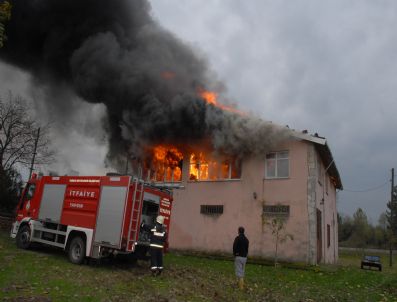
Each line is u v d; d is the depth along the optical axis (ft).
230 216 53.42
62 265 30.86
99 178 33.55
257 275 36.32
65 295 20.66
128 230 30.48
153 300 21.54
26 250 38.65
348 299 27.04
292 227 48.19
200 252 54.03
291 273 39.34
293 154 50.44
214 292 25.79
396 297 29.01
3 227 58.75
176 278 30.07
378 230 192.85
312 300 25.91
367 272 45.01
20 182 71.15
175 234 57.26
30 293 20.33
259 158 53.11
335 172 64.28
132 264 35.99
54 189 37.96
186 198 57.82
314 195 47.93
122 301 20.68
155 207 36.04
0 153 69.51
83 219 33.35
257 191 51.98
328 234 61.82
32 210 39.68
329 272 41.32
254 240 50.52
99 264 33.42
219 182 55.67
